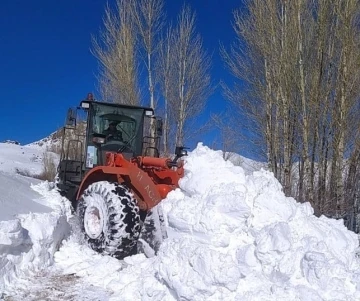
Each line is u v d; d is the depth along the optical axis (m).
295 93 10.84
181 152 5.91
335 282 3.49
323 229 4.21
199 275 3.74
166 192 5.31
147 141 7.57
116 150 6.82
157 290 4.09
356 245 4.26
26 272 4.80
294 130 10.95
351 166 10.11
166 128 17.86
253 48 12.17
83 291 4.46
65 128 6.91
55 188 8.09
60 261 5.34
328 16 10.52
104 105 6.88
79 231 5.98
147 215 5.28
